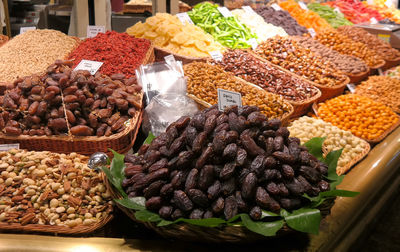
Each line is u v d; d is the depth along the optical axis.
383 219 1.68
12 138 1.37
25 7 2.56
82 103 1.39
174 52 2.00
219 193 1.07
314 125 1.60
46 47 1.84
